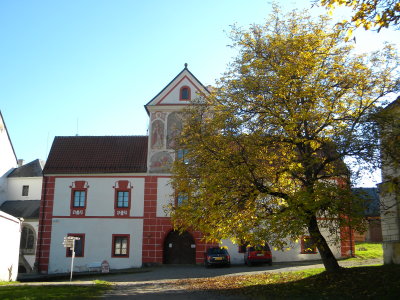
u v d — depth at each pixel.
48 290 18.19
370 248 38.94
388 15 9.37
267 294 15.66
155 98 39.41
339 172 16.25
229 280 21.75
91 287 19.89
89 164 39.75
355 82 16.53
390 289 13.34
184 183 19.42
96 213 38.16
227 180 17.00
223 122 17.41
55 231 38.06
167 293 17.53
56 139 42.97
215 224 18.06
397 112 15.01
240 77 17.98
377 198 16.52
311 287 16.05
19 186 51.47
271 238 15.87
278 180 18.22
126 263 36.81
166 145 38.56
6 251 28.00
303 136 17.11
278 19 19.23
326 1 9.92
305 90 16.44
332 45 17.64
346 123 16.08
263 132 17.02
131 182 38.53
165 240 37.59
